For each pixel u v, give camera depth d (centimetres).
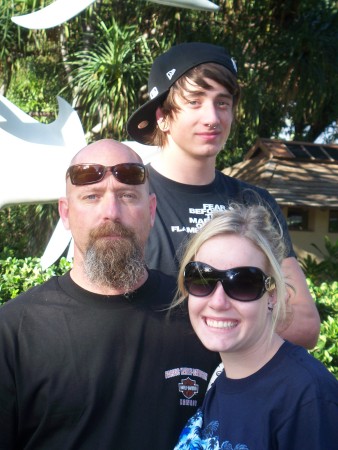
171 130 135
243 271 96
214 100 132
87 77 498
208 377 109
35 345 106
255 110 606
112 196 109
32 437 105
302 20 604
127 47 493
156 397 106
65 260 273
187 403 108
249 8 582
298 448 87
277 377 91
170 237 129
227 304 96
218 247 98
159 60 137
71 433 104
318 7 611
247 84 591
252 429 90
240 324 96
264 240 98
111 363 106
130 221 109
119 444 104
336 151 693
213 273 96
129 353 107
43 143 287
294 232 650
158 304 111
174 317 110
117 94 491
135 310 109
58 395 104
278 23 606
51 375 104
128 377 106
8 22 512
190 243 103
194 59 131
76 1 252
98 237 108
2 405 105
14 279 254
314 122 752
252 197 137
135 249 109
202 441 97
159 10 545
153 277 114
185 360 109
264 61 599
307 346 126
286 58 593
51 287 112
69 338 106
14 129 286
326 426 86
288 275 128
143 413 105
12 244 535
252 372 95
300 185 629
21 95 692
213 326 97
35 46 580
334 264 482
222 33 575
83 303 108
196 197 134
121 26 550
